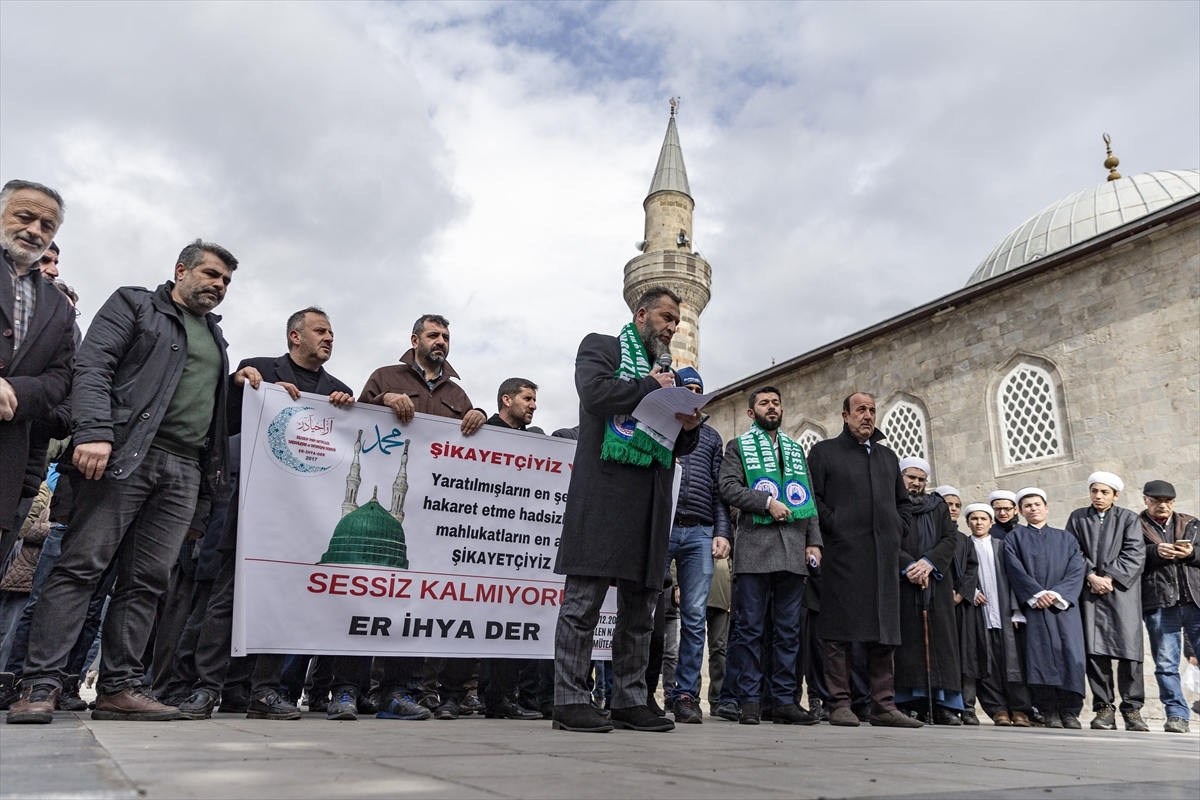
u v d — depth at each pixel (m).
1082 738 4.33
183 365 3.58
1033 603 6.98
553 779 1.53
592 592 3.43
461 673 4.74
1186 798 1.48
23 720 2.86
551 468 5.00
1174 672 6.86
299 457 4.30
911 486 6.88
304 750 1.97
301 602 4.13
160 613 5.19
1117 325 13.76
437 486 4.66
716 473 5.69
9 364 3.13
